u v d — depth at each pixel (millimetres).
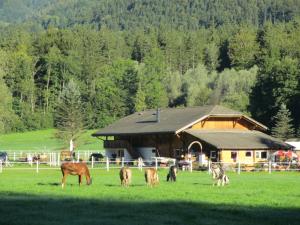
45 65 171625
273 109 110938
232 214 25000
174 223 22328
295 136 105438
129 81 163875
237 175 56094
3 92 130625
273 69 111250
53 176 50625
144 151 80812
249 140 72250
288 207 27656
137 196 31812
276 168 65500
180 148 74688
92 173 56344
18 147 126625
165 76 176750
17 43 192500
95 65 181625
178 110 83375
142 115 87938
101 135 84750
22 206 26906
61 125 104688
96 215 24078
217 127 77125
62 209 25844
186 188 37344
